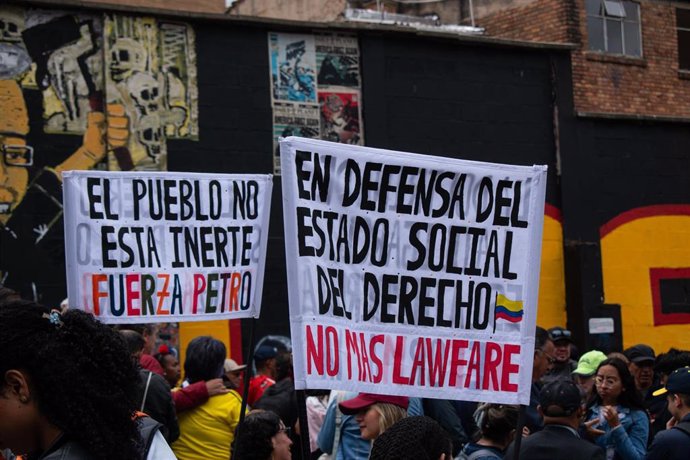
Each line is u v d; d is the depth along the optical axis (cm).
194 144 1277
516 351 479
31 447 255
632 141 1609
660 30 1894
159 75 1259
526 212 486
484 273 478
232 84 1305
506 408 574
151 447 287
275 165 1327
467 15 2022
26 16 1185
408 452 321
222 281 586
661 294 1597
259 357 941
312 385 436
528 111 1529
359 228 456
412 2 2117
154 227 575
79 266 561
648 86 1855
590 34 1820
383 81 1407
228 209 590
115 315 564
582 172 1557
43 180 1184
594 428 683
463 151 1466
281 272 1324
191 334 1241
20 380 249
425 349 464
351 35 1391
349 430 627
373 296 457
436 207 471
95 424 252
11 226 1161
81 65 1213
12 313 254
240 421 549
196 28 1287
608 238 1566
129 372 266
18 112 1176
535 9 1859
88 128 1213
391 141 1409
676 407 609
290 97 1342
